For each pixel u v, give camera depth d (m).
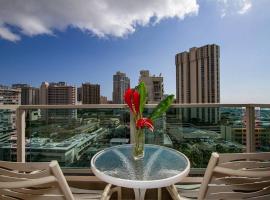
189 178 2.23
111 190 1.71
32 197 1.07
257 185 1.15
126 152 1.88
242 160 1.11
